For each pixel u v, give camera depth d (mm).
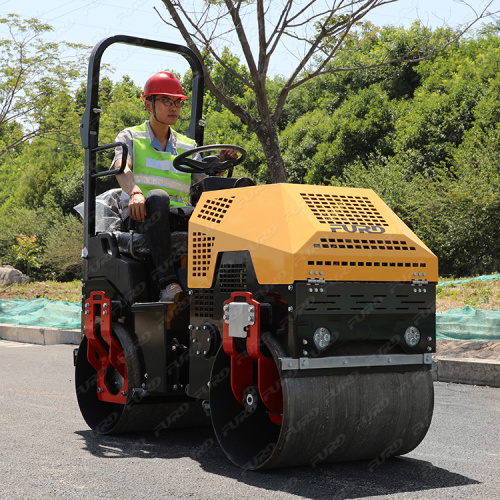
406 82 28625
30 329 11320
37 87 19703
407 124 24891
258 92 9234
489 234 18719
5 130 20609
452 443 4590
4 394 6398
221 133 33188
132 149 5008
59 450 4301
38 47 19375
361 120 27453
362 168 23719
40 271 29766
